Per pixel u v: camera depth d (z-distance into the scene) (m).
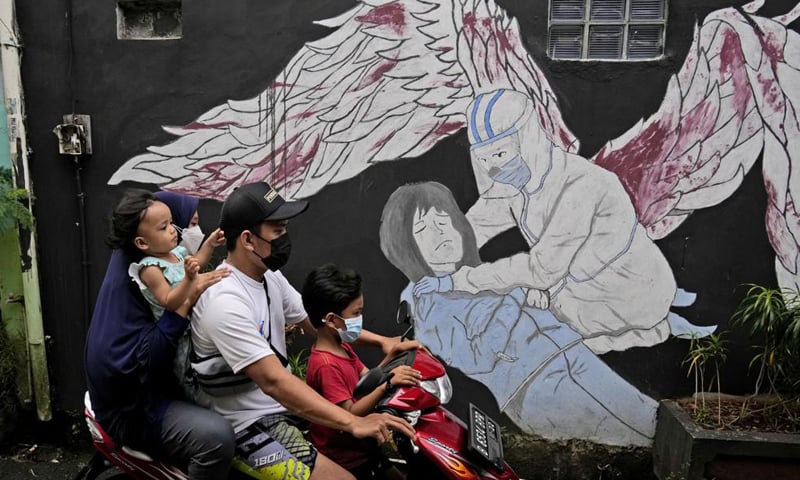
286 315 2.62
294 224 3.70
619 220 3.47
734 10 3.29
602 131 3.44
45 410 3.90
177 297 2.06
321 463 2.23
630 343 3.53
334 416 2.02
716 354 3.45
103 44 3.70
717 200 3.41
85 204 3.81
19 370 3.94
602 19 3.46
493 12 3.43
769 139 3.34
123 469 2.39
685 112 3.38
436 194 3.58
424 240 3.61
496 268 3.58
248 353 2.07
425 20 3.47
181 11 3.68
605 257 3.50
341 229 3.67
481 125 3.50
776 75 3.30
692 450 3.02
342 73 3.56
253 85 3.63
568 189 3.49
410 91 3.53
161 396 2.25
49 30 3.71
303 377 3.61
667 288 3.47
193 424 2.12
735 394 3.48
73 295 3.88
